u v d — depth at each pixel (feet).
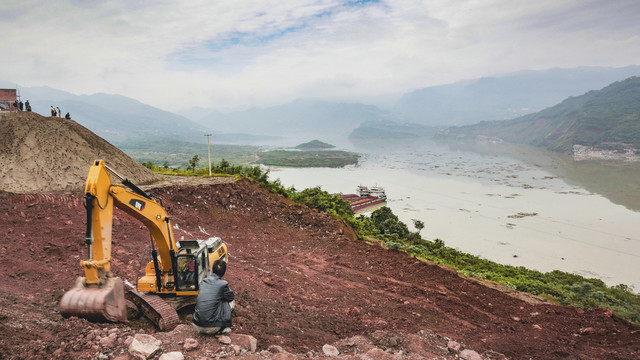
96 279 23.73
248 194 104.99
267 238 82.02
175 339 25.57
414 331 41.42
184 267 33.32
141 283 32.99
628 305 67.10
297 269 64.18
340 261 70.44
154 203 30.25
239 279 51.52
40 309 30.78
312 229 92.84
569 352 39.24
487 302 56.80
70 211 64.80
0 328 23.50
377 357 27.61
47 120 84.99
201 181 105.40
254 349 26.81
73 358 21.86
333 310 46.03
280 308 42.93
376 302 51.24
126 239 58.54
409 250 93.50
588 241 285.23
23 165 71.77
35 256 45.83
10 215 56.85
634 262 241.35
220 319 26.66
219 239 40.32
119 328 27.09
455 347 34.83
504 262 237.45
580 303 62.95
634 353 39.04
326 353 29.78
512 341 41.86
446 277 65.92
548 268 228.84
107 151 91.56
